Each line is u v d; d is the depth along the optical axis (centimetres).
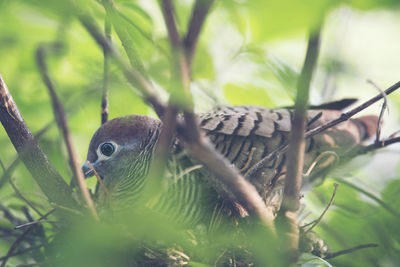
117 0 500
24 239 609
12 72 645
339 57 625
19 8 532
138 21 525
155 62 536
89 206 384
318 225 687
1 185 571
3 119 507
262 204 404
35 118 686
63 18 498
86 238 395
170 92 259
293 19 184
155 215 556
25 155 519
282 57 545
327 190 710
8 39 586
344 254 655
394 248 654
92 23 295
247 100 702
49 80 323
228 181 378
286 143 571
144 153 684
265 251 423
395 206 657
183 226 621
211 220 605
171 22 252
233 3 383
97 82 612
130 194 682
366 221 673
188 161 596
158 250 551
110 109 701
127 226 548
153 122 708
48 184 529
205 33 574
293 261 421
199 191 600
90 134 748
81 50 585
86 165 686
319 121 684
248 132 635
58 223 568
